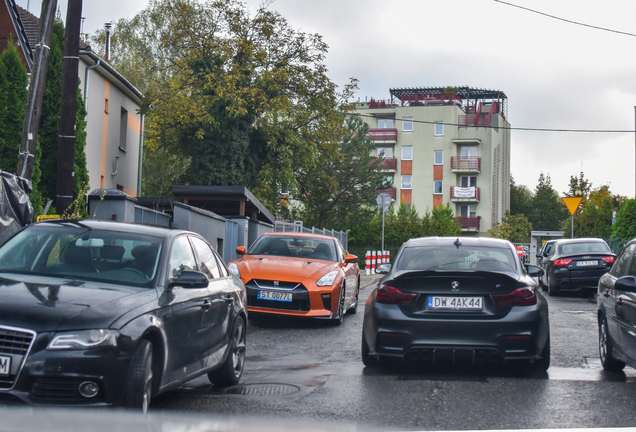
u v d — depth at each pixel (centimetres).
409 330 721
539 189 11419
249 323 1242
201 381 707
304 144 3594
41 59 1091
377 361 793
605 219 4450
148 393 488
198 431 479
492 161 7038
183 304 562
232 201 2544
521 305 719
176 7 4500
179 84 3331
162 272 563
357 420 527
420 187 7038
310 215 4722
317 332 1134
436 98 7369
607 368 785
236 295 709
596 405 584
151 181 4256
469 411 559
